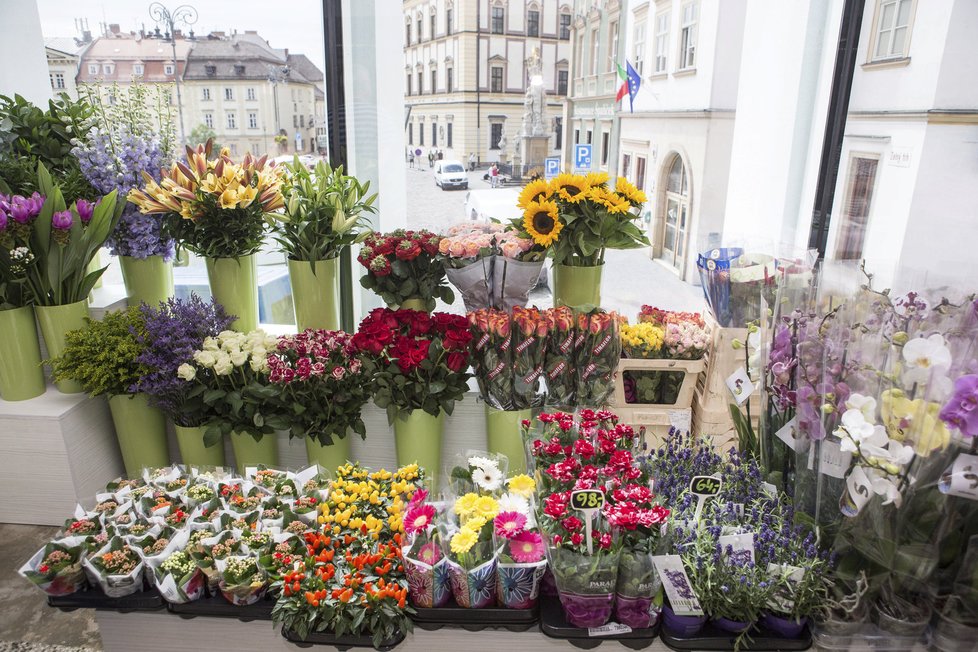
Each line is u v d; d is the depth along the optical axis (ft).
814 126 9.54
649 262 10.03
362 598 4.72
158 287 8.29
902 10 8.69
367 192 9.07
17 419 7.43
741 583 4.42
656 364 6.92
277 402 6.73
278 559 5.06
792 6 9.02
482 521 4.68
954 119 9.00
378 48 8.41
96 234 7.44
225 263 7.68
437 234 7.55
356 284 9.30
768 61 9.24
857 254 10.00
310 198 7.73
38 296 7.56
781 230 10.08
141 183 7.68
